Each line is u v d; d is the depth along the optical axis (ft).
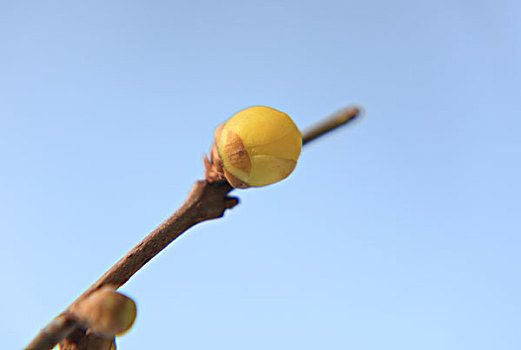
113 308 0.36
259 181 0.43
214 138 0.44
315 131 0.53
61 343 0.38
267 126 0.43
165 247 0.42
